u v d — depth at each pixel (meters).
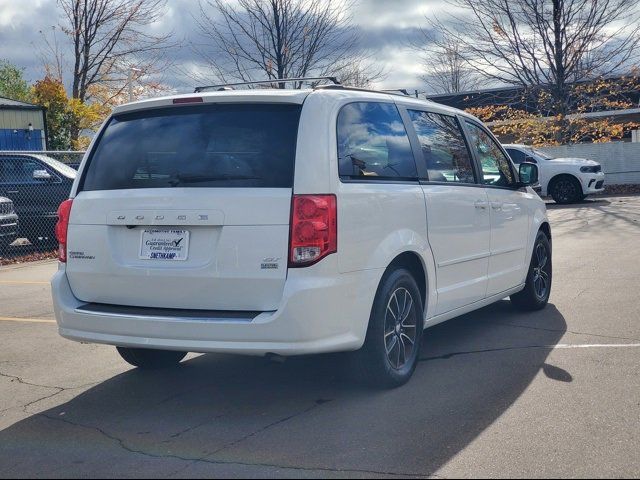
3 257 13.56
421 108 6.06
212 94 5.06
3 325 7.93
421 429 4.54
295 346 4.59
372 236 4.99
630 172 27.47
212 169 4.87
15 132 28.02
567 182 21.78
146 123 5.25
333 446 4.32
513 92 31.80
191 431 4.65
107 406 5.20
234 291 4.68
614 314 7.55
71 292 5.26
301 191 4.65
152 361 6.01
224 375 5.86
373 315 5.07
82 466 4.16
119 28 32.84
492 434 4.43
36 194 14.40
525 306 7.77
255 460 4.16
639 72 27.12
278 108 4.94
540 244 7.80
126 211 4.98
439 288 5.85
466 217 6.20
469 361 6.01
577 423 4.58
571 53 27.20
